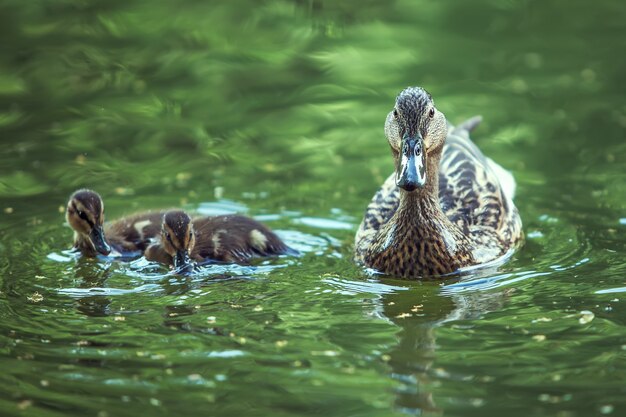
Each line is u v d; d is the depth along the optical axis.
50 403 8.91
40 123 16.59
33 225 13.59
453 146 14.27
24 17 20.78
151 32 20.27
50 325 10.62
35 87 17.94
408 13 21.19
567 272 12.00
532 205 14.03
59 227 13.59
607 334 10.16
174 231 12.39
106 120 16.77
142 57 19.20
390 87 17.91
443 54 19.23
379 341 10.14
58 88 17.94
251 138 16.23
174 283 12.00
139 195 14.60
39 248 13.08
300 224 13.86
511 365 9.55
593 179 14.62
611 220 13.45
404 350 9.91
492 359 9.69
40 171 15.06
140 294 11.61
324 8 21.36
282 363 9.66
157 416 8.70
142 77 18.42
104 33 20.16
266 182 14.90
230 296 11.51
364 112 17.05
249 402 8.92
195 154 15.72
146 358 9.79
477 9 21.22
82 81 18.20
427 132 12.15
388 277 12.20
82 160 15.43
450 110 16.88
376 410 8.77
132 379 9.35
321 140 16.12
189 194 14.58
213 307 11.14
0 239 13.20
